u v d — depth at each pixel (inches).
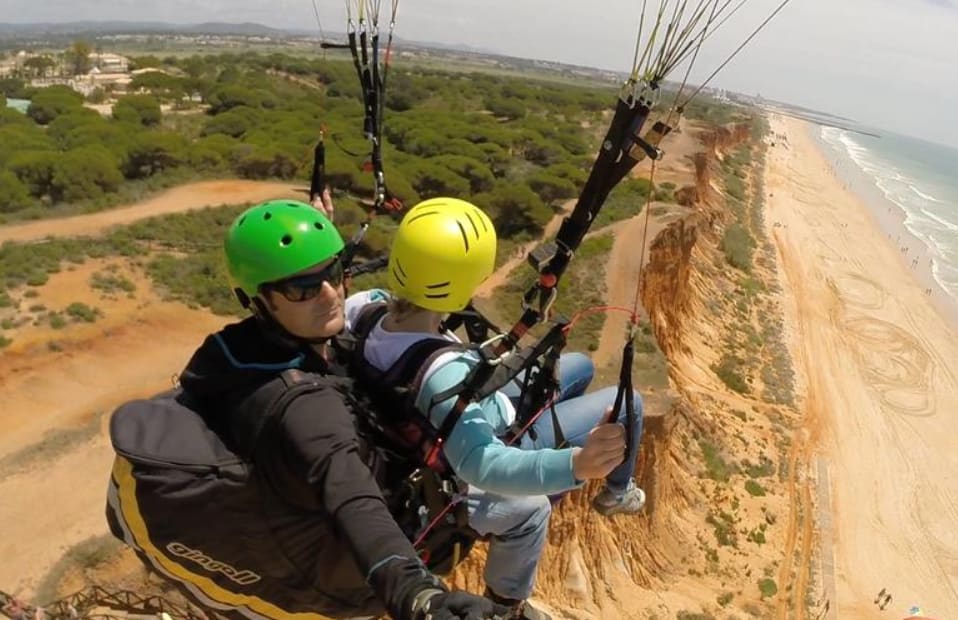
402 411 142.9
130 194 1915.6
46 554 754.2
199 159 2177.7
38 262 1407.5
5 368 1077.1
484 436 138.9
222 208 1887.3
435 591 107.5
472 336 175.8
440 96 4446.4
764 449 1683.1
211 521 127.0
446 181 2228.1
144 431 125.8
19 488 850.8
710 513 1374.3
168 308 1346.0
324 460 120.5
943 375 2361.0
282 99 3481.8
